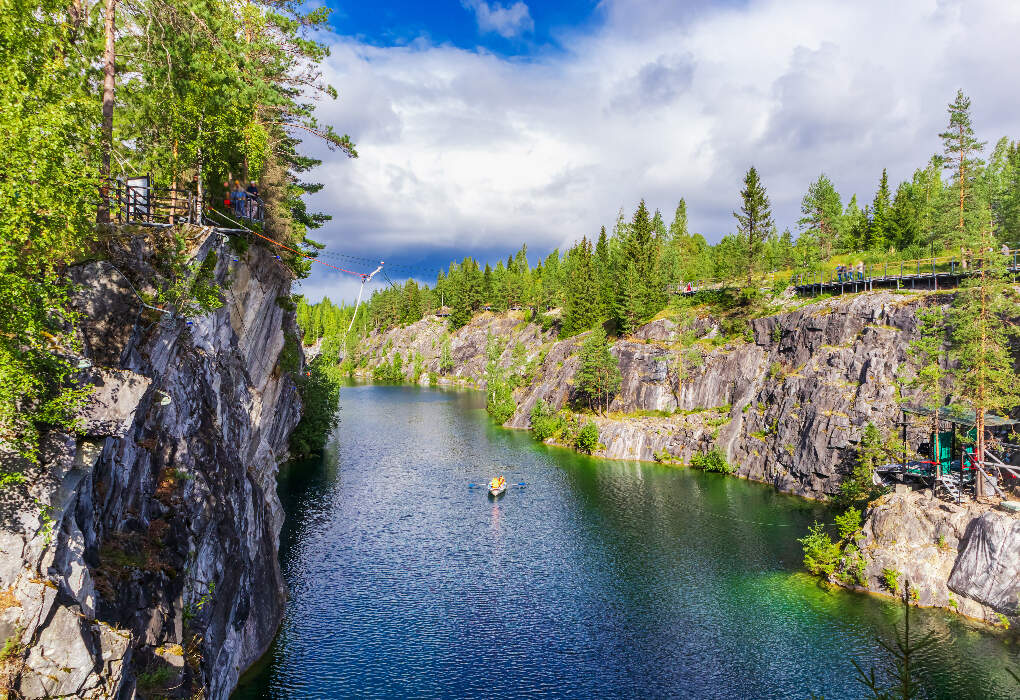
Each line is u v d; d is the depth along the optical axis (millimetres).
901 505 45375
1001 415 48438
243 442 33094
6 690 14625
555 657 35500
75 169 16688
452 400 155625
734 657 35469
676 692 32219
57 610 15711
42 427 16391
